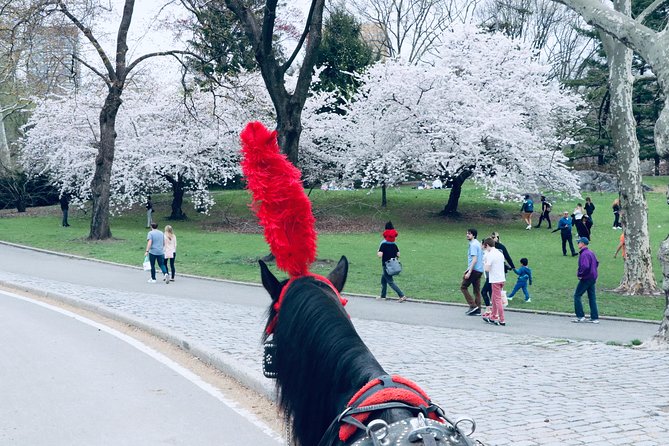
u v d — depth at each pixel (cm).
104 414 801
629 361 1042
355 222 3978
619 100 2072
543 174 4022
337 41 4659
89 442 705
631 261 2105
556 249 3075
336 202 4553
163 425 759
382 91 4009
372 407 291
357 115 4306
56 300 1767
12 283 2011
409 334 1341
